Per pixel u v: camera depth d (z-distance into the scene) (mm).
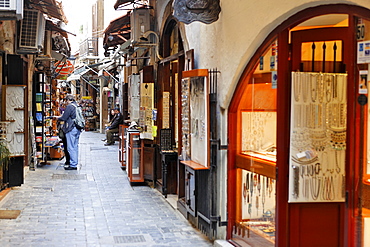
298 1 4496
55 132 16844
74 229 7180
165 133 9711
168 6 9453
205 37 6930
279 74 5047
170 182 9844
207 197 6656
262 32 5254
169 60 9500
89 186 10977
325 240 5082
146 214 8258
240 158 6242
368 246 3904
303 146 4973
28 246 6246
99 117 34750
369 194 3887
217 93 6520
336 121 5012
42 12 11344
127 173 12852
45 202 9062
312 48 4984
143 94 10820
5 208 8453
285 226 5027
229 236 6422
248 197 5988
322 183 5023
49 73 15609
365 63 3811
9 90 9625
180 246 6430
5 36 10047
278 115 5062
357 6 3877
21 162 10016
